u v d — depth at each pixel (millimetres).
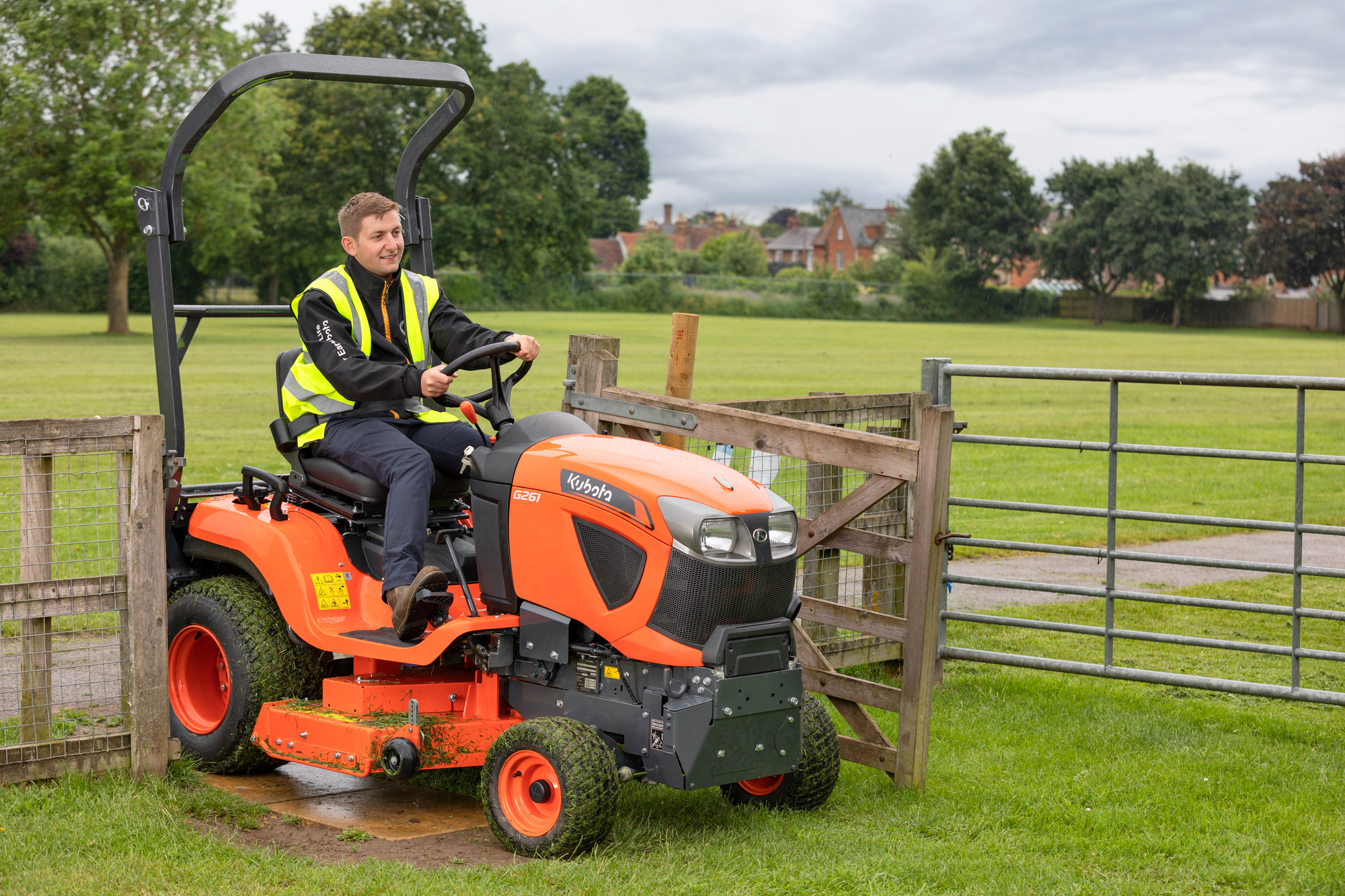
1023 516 12094
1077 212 92562
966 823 4555
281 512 5086
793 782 4637
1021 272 97062
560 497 4312
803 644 5375
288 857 4051
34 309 70812
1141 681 6059
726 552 4086
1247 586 9227
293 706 4852
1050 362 38062
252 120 47688
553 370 28625
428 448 4930
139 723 4703
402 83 5125
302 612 4809
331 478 4926
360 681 4754
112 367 28734
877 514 7008
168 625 5188
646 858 4109
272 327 59906
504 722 4590
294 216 57625
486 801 4336
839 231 142625
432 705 4715
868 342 47656
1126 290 101875
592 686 4344
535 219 60969
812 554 6578
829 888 3879
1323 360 41094
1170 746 5602
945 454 4879
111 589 4676
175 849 4055
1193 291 86688
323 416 4930
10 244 69500
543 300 75000
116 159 43688
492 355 4562
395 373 4543
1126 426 19625
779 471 6449
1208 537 11219
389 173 58500
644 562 4125
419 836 4398
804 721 4652
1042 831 4508
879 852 4199
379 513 4980
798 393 23266
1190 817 4648
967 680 6941
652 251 96250
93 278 71562
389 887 3771
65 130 44500
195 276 70625
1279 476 14719
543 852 4098
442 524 5004
